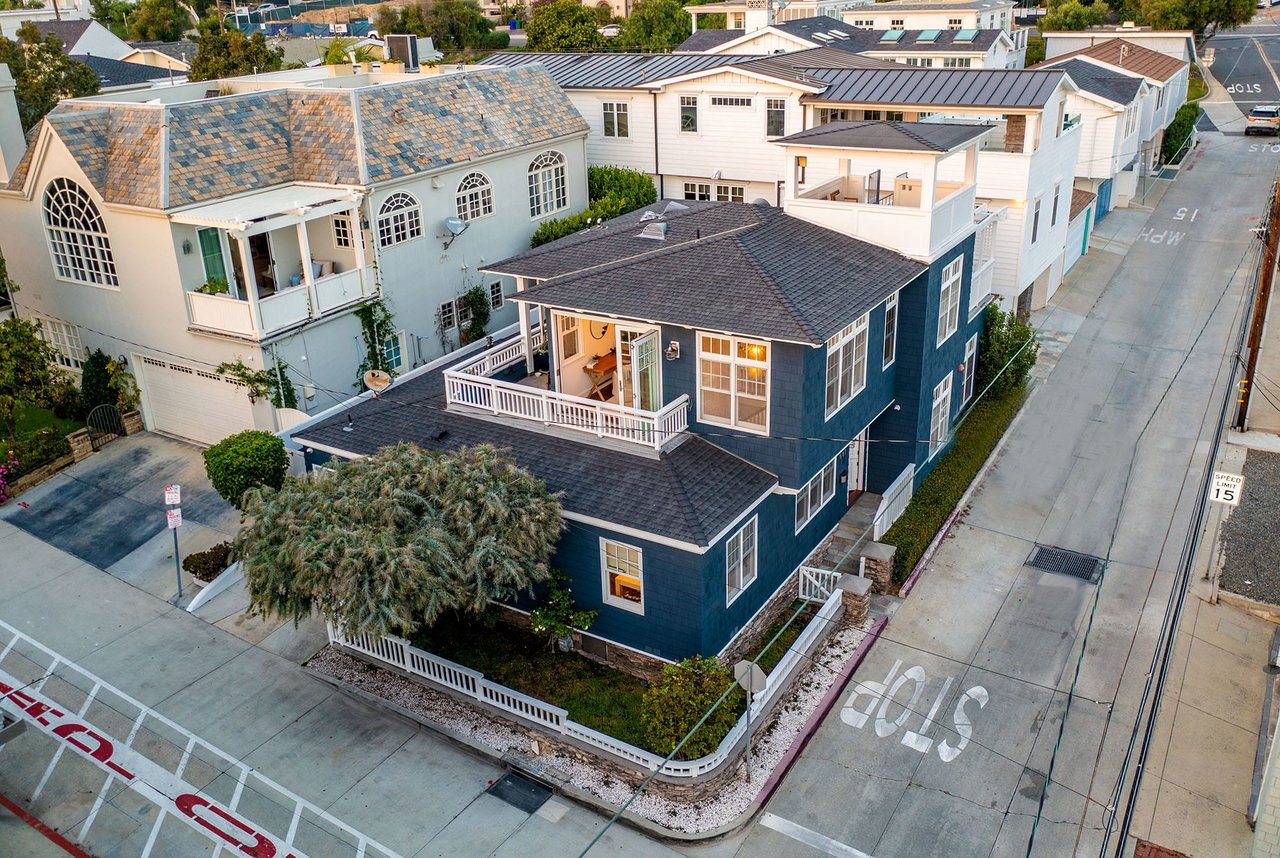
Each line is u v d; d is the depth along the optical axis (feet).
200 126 92.89
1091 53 173.06
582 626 64.03
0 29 241.14
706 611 60.54
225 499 78.84
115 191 89.56
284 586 57.52
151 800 56.80
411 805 56.08
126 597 75.66
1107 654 65.31
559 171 118.73
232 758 59.77
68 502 87.97
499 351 78.79
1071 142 117.60
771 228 74.64
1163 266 134.10
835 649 67.00
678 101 125.39
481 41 287.89
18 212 99.14
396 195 97.35
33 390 92.84
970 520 81.35
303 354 90.84
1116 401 99.09
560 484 64.18
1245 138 201.67
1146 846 51.44
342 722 62.75
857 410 72.84
